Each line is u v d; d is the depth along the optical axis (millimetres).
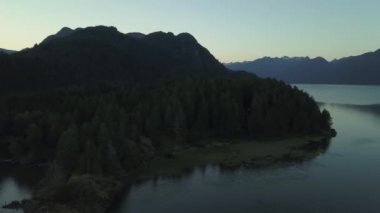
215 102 195500
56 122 156750
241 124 198375
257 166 141375
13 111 176000
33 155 151625
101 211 99000
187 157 155750
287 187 116188
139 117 166000
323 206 100938
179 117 178625
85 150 123875
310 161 146625
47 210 95188
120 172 128500
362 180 121875
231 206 102438
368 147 170000
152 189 116688
